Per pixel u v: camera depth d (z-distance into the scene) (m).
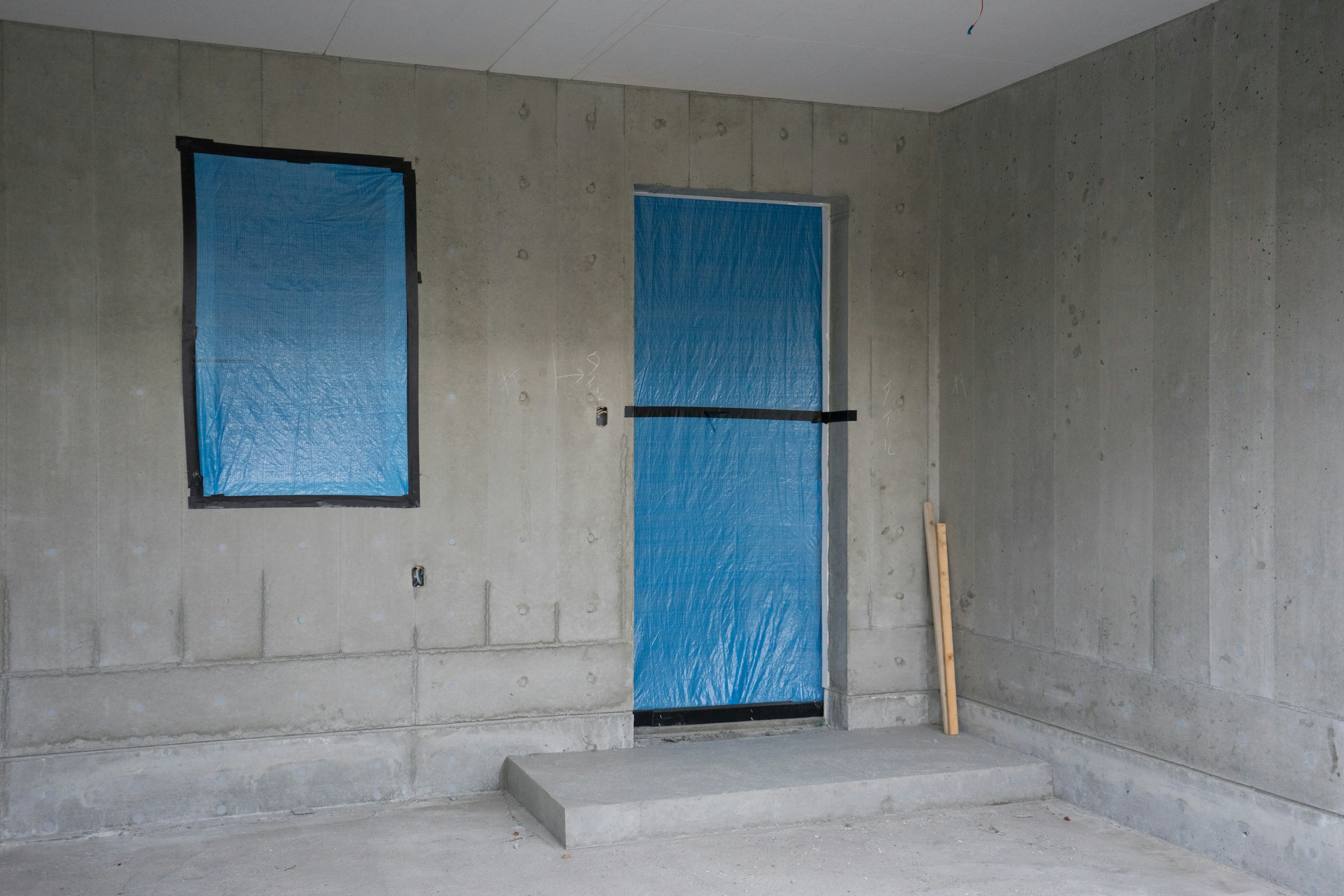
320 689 4.24
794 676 5.17
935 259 5.18
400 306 4.38
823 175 4.99
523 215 4.54
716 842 3.85
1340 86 3.29
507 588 4.51
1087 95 4.29
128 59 4.03
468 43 4.14
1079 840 3.90
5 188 3.88
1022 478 4.63
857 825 4.04
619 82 4.63
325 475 4.28
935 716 5.16
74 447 3.96
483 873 3.56
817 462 5.21
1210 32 3.74
